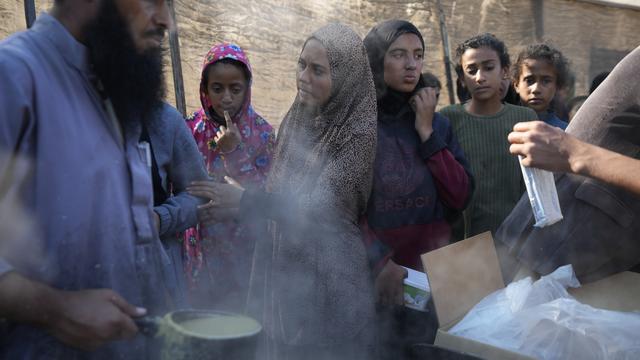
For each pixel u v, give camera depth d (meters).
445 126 2.10
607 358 1.40
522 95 2.93
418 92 2.04
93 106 1.22
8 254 1.13
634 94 1.61
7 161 1.09
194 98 3.11
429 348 1.41
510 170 2.45
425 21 4.07
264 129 2.60
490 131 2.50
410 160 1.97
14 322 1.12
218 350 1.01
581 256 1.67
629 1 4.85
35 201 1.13
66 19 1.21
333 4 3.57
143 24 1.22
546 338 1.45
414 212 1.95
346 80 1.74
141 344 1.25
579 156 1.50
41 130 1.12
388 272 1.83
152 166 1.57
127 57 1.21
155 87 1.31
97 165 1.19
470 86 2.54
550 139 1.52
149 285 1.30
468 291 1.63
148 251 1.31
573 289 1.66
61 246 1.13
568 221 1.68
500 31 4.41
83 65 1.20
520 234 1.75
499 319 1.52
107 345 1.22
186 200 1.66
